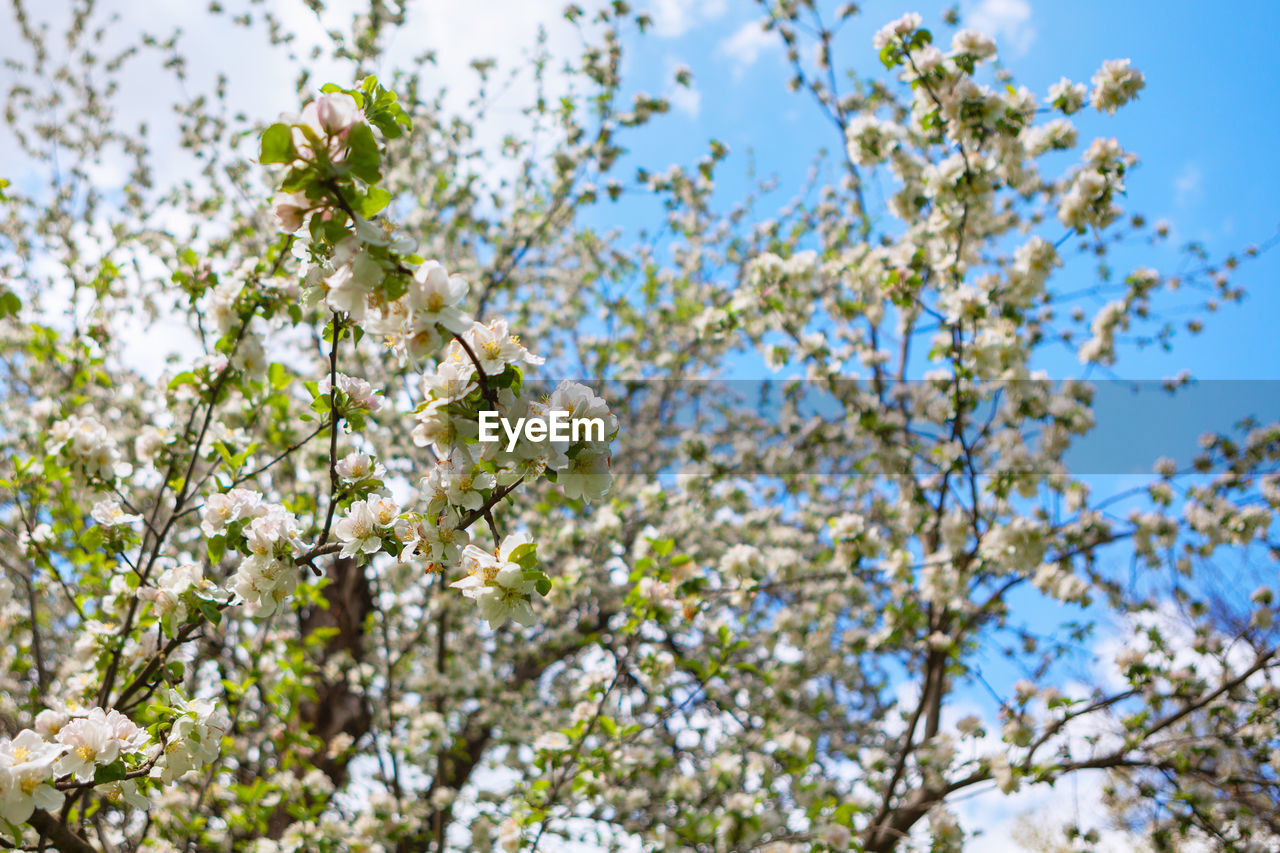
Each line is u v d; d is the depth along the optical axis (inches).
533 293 343.0
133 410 217.0
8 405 206.4
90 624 115.0
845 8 226.5
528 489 265.6
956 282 189.2
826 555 223.6
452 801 216.4
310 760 228.4
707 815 178.4
